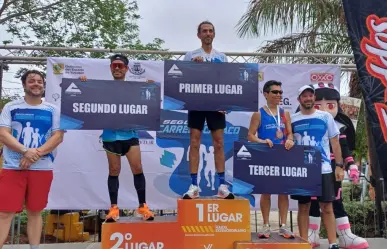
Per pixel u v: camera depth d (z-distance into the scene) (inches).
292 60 305.0
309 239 209.8
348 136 214.4
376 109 210.7
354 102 249.9
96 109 165.9
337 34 332.5
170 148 229.0
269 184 170.1
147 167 227.6
